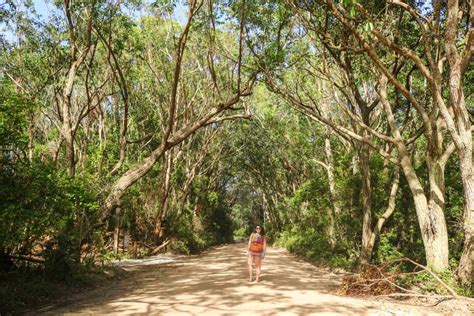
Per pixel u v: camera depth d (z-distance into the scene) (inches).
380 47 555.5
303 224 1125.1
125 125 771.4
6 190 374.0
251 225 3157.0
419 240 728.3
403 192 756.6
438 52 502.6
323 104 900.0
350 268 671.8
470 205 420.5
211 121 707.4
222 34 860.0
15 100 409.7
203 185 1502.2
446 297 369.4
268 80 629.0
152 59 944.3
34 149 733.9
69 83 643.5
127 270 619.2
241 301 350.0
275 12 604.4
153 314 301.1
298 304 339.3
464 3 502.3
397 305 364.2
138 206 1035.9
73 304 352.2
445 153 488.4
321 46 641.0
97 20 640.4
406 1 534.0
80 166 832.9
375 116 858.8
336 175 888.3
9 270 412.2
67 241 472.4
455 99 423.5
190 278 514.6
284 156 1411.2
